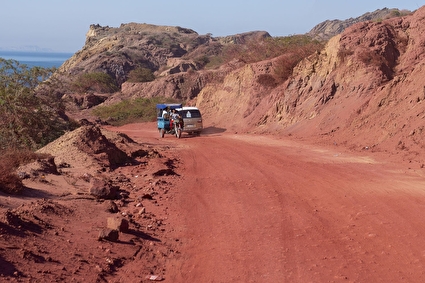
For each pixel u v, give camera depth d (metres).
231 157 21.34
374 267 7.40
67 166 15.47
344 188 13.18
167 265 7.84
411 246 8.24
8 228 7.66
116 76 137.12
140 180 15.07
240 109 43.16
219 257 8.16
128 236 8.90
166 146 27.42
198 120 36.75
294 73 37.16
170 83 91.62
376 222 9.77
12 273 6.38
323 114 30.17
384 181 13.89
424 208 10.61
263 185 14.30
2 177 10.11
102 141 18.03
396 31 33.22
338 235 9.11
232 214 10.98
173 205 11.92
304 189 13.43
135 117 62.81
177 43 188.50
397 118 22.05
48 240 7.85
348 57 31.83
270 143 26.84
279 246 8.61
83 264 7.28
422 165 15.98
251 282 7.03
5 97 24.91
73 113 66.56
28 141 24.50
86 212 10.06
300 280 7.02
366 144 22.03
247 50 58.62
